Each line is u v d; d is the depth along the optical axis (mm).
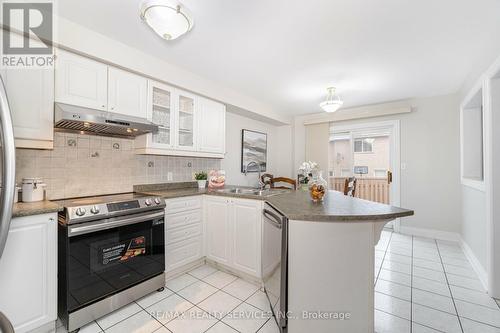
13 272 1349
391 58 2396
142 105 2307
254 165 4457
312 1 1566
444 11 1660
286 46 2164
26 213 1374
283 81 3043
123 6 1634
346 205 1613
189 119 2869
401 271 2506
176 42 2104
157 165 2799
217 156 3191
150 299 1952
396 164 3945
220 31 1919
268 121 4668
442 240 3535
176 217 2344
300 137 5004
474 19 1747
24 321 1384
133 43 2113
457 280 2301
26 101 1587
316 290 1421
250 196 2227
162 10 1371
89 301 1627
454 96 3484
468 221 2938
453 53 2277
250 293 2055
